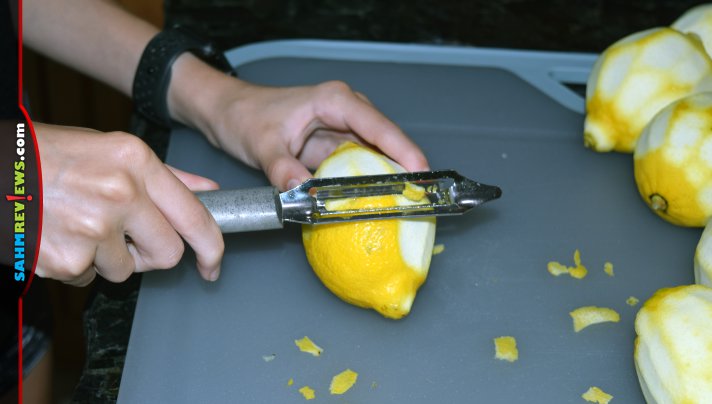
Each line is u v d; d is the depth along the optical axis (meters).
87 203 0.37
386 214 0.41
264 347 0.43
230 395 0.41
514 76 0.57
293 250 0.47
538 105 0.55
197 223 0.39
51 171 0.37
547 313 0.44
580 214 0.49
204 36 0.53
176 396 0.41
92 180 0.37
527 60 0.58
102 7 0.54
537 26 0.62
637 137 0.50
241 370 0.42
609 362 0.42
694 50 0.49
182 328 0.44
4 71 0.48
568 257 0.47
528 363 0.42
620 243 0.47
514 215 0.49
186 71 0.52
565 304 0.45
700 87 0.49
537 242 0.47
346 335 0.43
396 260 0.42
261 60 0.57
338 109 0.47
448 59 0.58
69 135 0.38
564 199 0.50
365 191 0.42
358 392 0.41
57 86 0.73
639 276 0.46
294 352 0.43
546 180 0.51
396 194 0.42
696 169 0.45
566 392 0.41
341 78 0.57
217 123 0.50
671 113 0.46
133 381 0.41
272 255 0.47
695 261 0.43
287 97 0.49
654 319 0.39
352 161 0.44
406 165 0.46
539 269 0.46
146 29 0.54
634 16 0.63
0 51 0.48
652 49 0.49
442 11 0.63
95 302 0.45
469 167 0.51
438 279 0.46
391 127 0.46
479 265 0.46
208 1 0.64
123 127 0.76
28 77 0.72
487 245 0.47
